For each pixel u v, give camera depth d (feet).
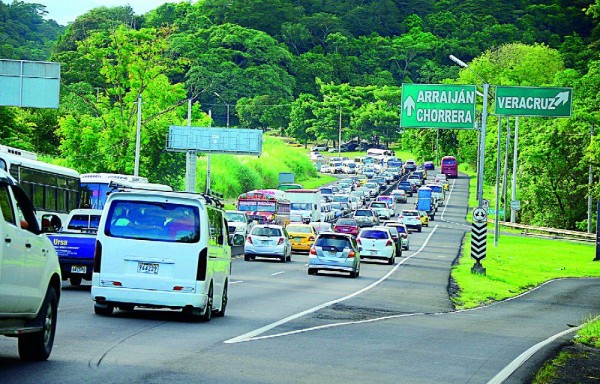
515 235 352.08
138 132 281.54
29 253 50.80
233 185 445.37
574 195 374.02
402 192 496.23
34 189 138.82
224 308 88.89
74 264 108.88
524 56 586.45
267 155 547.08
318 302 110.22
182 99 343.05
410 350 70.79
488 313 115.24
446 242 304.71
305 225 241.96
